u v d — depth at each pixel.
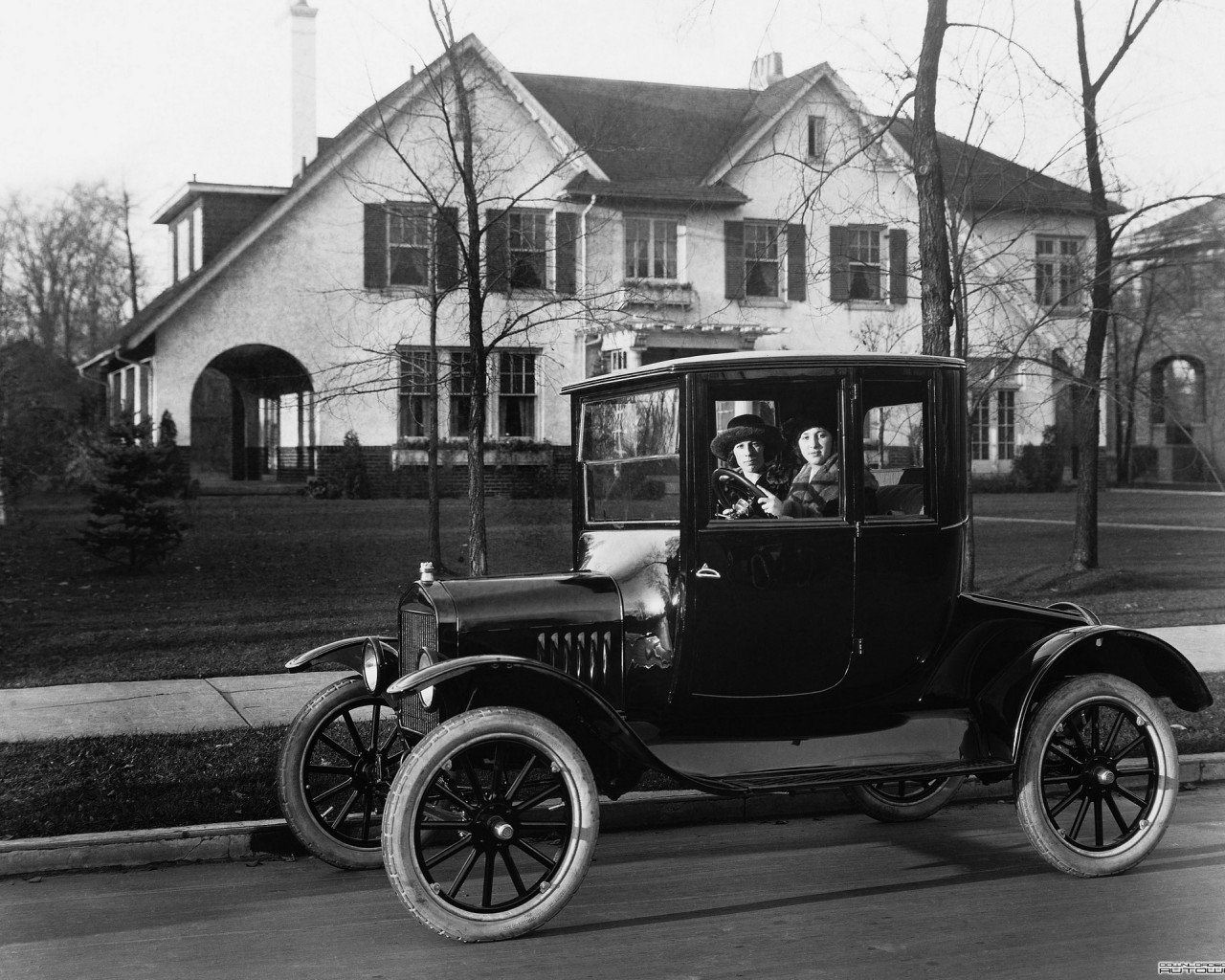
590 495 5.76
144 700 8.60
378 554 16.92
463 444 25.47
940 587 5.37
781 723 5.29
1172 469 38.44
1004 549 18.61
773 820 6.48
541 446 25.75
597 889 5.17
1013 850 5.78
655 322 19.67
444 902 4.43
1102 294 15.20
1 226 49.78
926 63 9.66
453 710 4.99
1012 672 5.32
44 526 20.94
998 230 24.98
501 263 15.68
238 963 4.25
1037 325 13.26
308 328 24.69
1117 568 15.80
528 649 5.05
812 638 5.21
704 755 5.09
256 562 16.25
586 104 28.14
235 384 32.16
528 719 4.59
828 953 4.30
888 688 5.39
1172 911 4.78
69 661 9.99
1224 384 34.91
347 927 4.67
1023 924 4.63
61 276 50.47
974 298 22.14
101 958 4.30
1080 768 5.38
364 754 5.69
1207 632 11.73
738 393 5.10
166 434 23.45
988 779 5.48
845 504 5.20
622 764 5.16
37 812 5.88
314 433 25.33
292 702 8.55
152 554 15.62
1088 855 5.26
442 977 4.10
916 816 6.39
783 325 27.30
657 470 5.23
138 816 5.85
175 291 24.12
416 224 16.72
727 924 4.66
